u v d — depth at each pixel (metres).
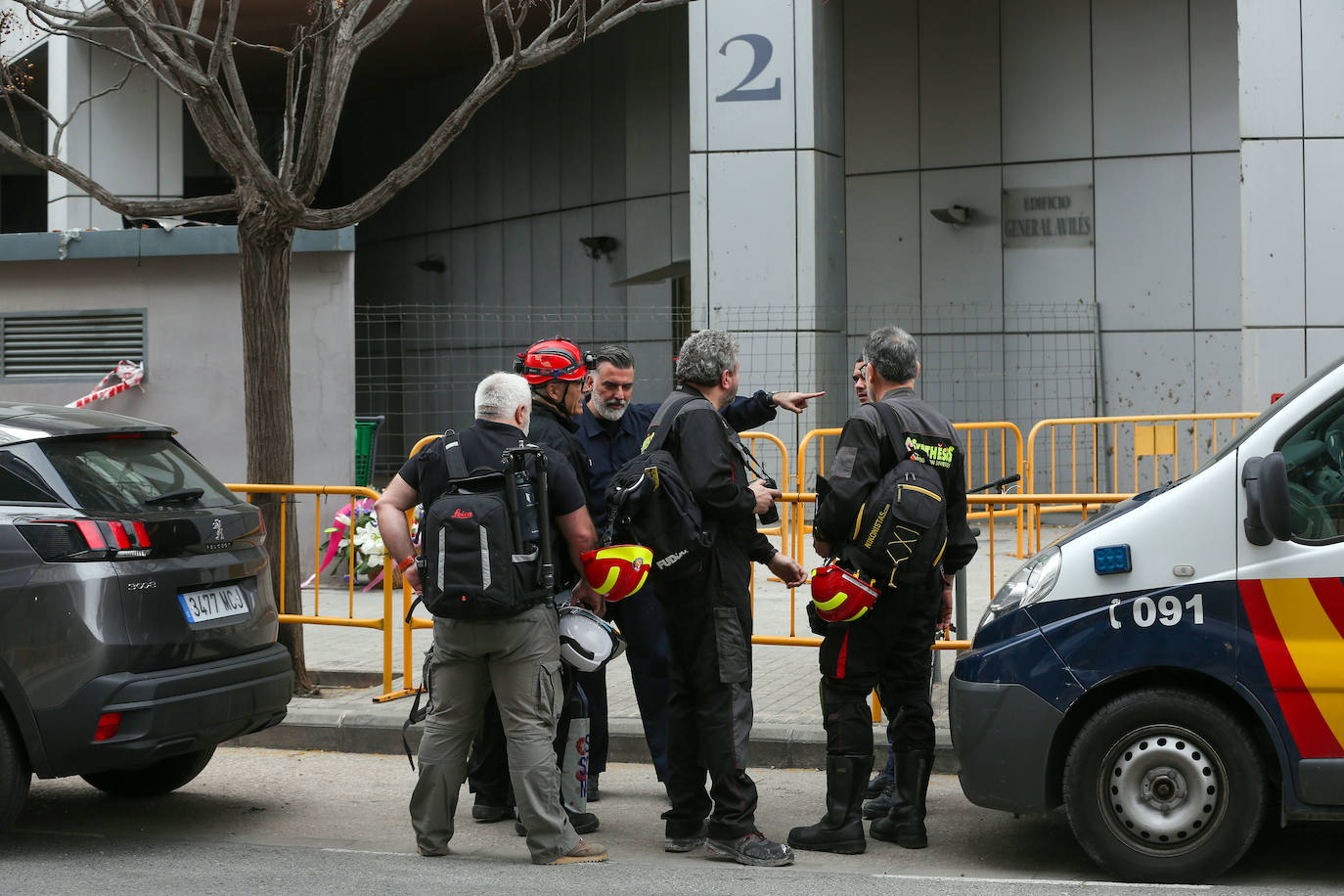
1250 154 13.87
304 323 12.16
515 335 21.45
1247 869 5.14
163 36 8.28
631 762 7.20
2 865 5.36
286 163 8.03
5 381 12.84
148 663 5.43
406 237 23.95
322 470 12.12
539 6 17.23
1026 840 5.68
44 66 18.22
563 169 20.59
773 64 15.07
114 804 6.48
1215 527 4.92
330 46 7.97
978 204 16.55
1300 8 13.77
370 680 8.48
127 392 12.52
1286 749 4.80
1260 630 4.84
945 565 5.67
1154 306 15.86
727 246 15.20
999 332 16.50
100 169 16.50
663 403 5.41
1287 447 4.92
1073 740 5.09
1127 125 15.93
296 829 6.02
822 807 6.23
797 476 12.43
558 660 5.32
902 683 5.60
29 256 12.65
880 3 16.88
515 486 5.15
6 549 5.38
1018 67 16.33
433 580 5.12
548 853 5.31
